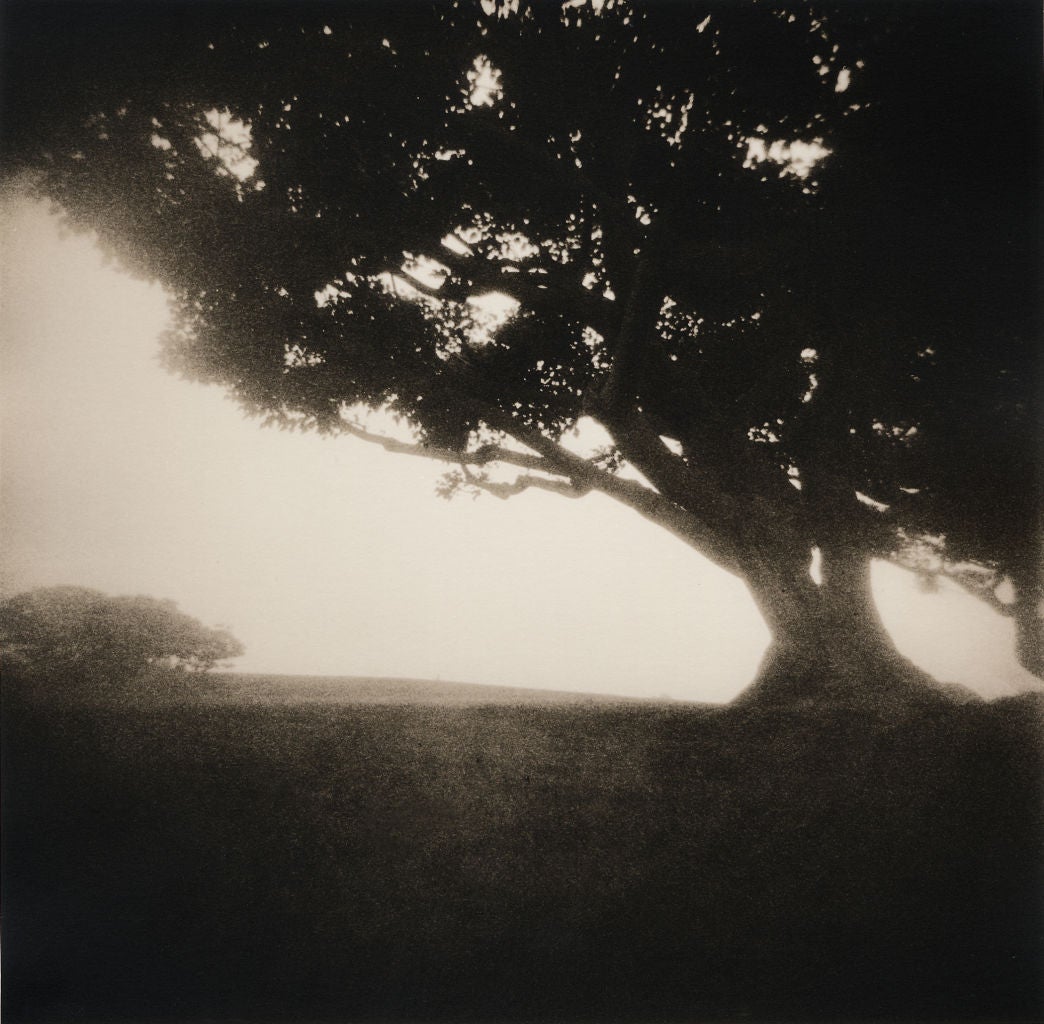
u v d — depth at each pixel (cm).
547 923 391
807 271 808
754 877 443
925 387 851
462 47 810
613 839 490
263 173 848
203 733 628
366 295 937
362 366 967
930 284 764
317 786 544
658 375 991
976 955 362
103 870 419
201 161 829
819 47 709
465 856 458
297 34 772
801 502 987
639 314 836
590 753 653
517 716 766
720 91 759
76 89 763
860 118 720
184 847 446
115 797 495
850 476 955
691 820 520
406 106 822
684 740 702
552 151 885
